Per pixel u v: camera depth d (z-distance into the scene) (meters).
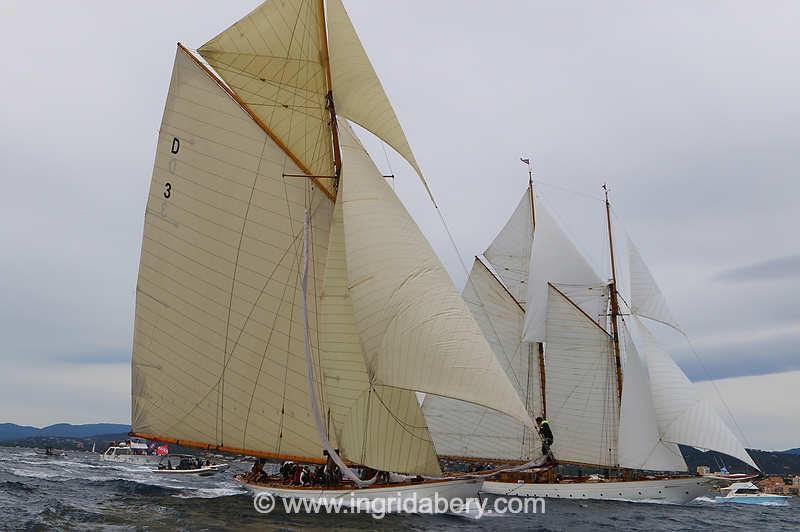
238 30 35.41
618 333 53.06
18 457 89.44
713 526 36.56
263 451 33.94
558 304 55.09
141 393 36.12
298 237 34.47
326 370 31.22
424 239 30.70
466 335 29.03
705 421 47.97
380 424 30.31
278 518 27.66
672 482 49.31
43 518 26.22
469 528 27.75
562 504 44.88
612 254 54.56
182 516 27.73
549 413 54.16
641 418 49.47
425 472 30.55
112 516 27.39
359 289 29.41
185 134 35.94
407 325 28.91
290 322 34.00
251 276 34.56
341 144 31.48
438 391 28.47
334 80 34.28
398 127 32.72
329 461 31.86
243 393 34.38
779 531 35.31
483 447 53.09
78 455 115.75
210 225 35.22
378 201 30.56
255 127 34.78
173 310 35.69
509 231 60.66
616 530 32.28
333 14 34.47
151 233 36.31
